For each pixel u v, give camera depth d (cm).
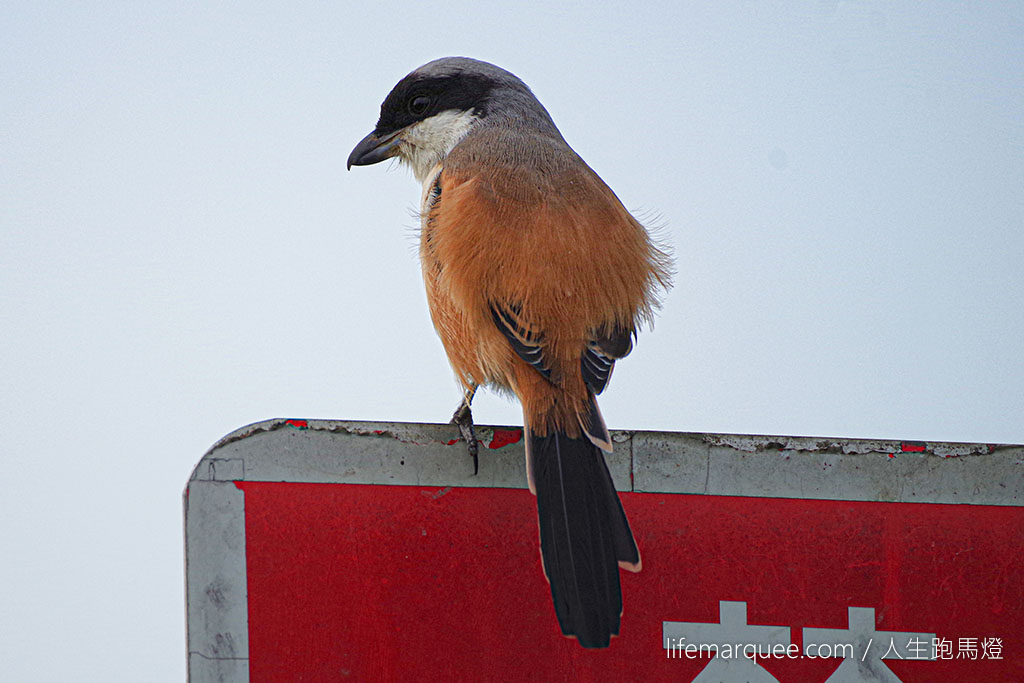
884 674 416
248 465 425
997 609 418
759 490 429
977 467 426
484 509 428
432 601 420
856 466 429
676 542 426
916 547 423
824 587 422
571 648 418
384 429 430
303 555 421
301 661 415
